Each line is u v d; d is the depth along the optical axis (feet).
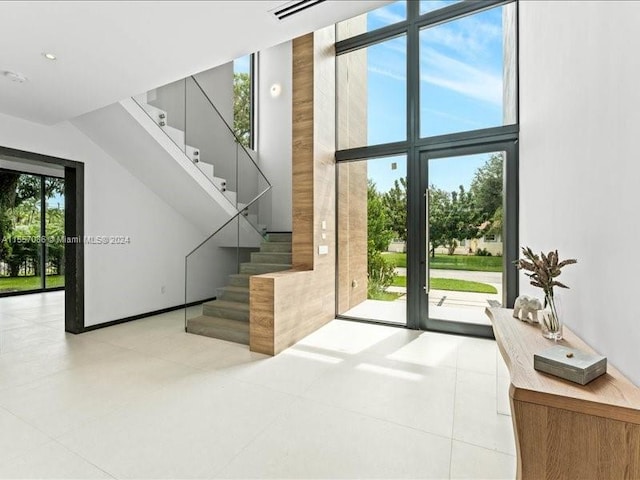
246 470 6.22
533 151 10.25
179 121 16.21
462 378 10.21
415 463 6.43
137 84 10.54
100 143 15.67
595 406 3.76
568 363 4.33
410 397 9.04
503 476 6.07
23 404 8.50
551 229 8.11
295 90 15.56
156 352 12.48
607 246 5.02
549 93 8.36
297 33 8.16
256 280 12.55
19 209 25.70
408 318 15.64
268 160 23.73
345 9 7.30
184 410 8.29
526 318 7.40
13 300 23.03
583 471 3.85
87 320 15.29
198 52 8.82
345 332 15.01
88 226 15.37
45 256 27.02
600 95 5.29
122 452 6.66
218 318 15.34
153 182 17.75
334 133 17.42
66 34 7.91
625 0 4.49
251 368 10.98
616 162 4.75
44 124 13.83
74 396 8.96
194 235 21.09
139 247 17.72
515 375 4.50
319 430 7.50
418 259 15.52
